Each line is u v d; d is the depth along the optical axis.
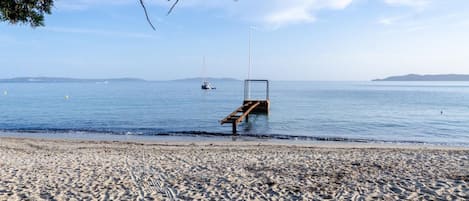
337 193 6.54
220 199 6.23
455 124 24.45
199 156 10.45
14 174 7.91
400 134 19.72
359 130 21.25
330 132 20.22
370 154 10.80
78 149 12.09
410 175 7.81
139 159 9.94
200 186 7.07
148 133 18.73
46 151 11.56
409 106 40.31
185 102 46.69
